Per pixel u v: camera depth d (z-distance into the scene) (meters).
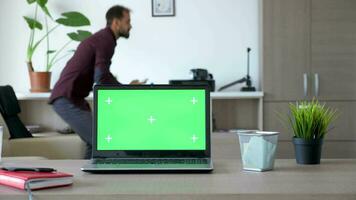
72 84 3.15
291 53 3.90
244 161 1.36
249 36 4.18
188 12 4.20
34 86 3.95
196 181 1.17
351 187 1.07
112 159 1.47
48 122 4.21
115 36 3.31
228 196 1.01
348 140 3.90
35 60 4.20
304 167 1.41
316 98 3.90
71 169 1.40
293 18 3.89
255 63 4.18
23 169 1.17
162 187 1.09
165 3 4.19
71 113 3.16
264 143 1.33
